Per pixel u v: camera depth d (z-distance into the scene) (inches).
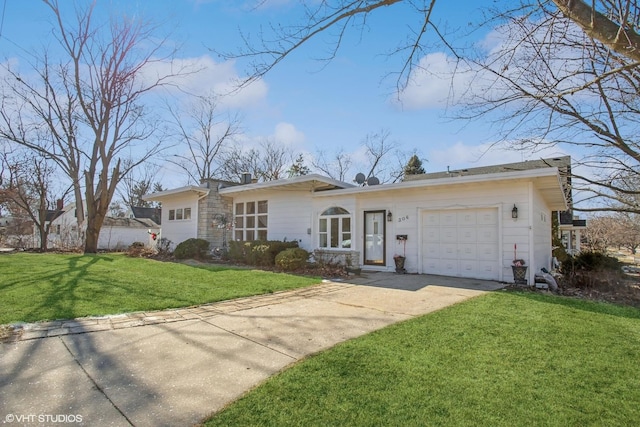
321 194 488.7
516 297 277.1
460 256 391.5
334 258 460.4
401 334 179.0
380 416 103.3
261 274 383.2
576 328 194.7
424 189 416.2
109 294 256.2
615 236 903.1
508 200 359.3
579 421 102.4
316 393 116.1
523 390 120.8
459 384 124.3
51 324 182.4
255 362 142.3
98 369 132.4
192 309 227.1
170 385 121.0
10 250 746.2
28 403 106.7
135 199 1556.3
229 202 641.0
